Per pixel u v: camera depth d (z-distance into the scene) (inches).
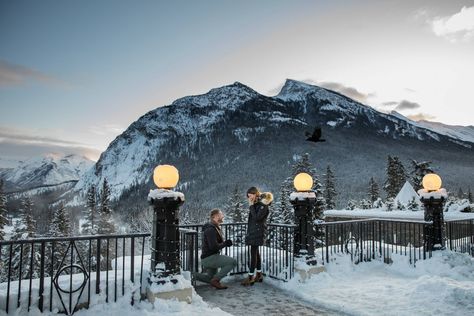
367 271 356.5
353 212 828.6
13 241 211.3
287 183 1536.7
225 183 7352.4
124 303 239.8
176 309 233.6
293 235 326.6
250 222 314.8
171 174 253.6
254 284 313.0
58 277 238.7
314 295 275.9
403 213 728.3
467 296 250.4
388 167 2377.0
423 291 268.7
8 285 208.5
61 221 1600.6
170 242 249.1
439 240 388.2
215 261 299.9
